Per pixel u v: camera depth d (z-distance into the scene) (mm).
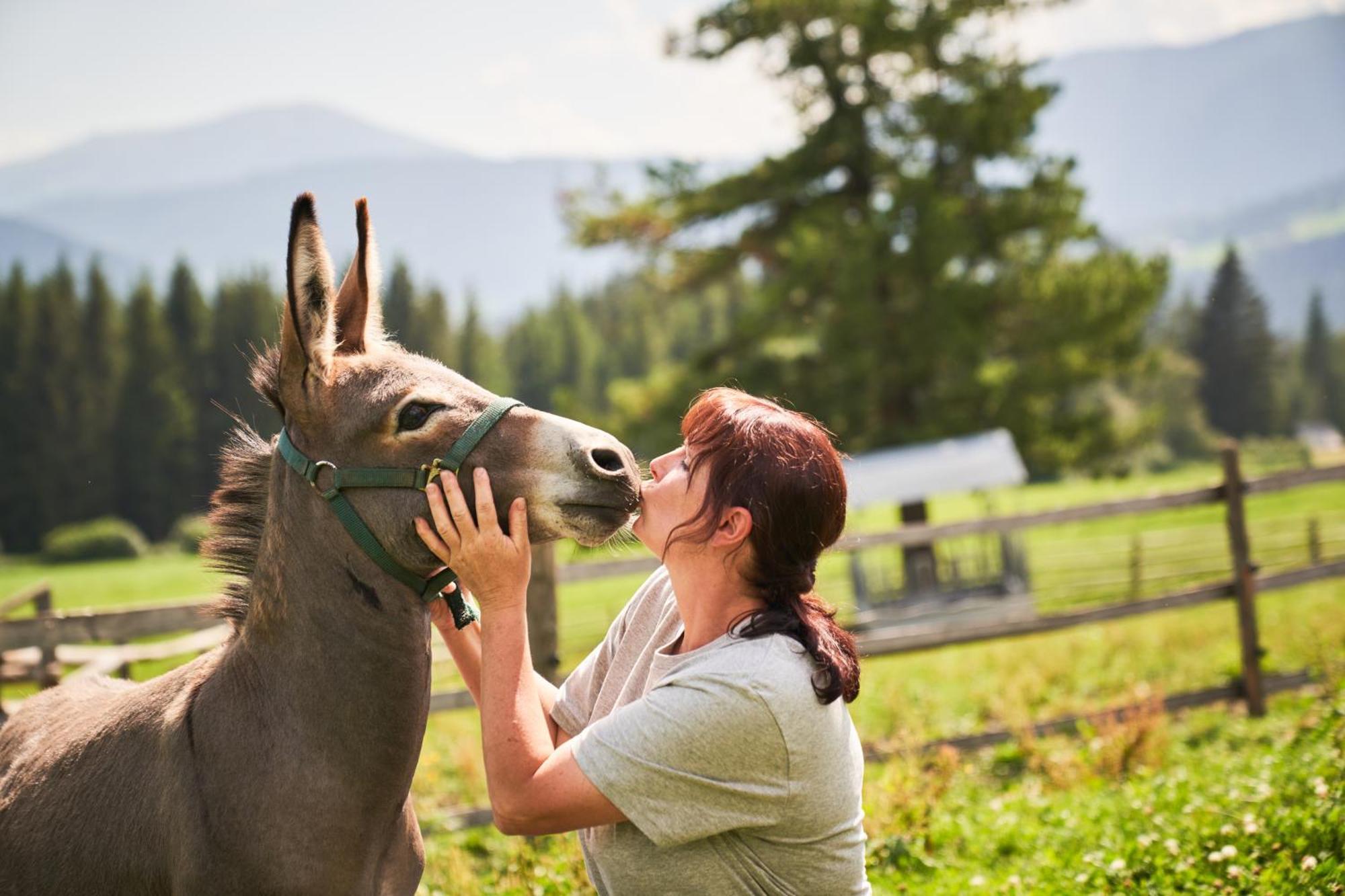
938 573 16250
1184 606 6977
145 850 2316
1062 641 10875
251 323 68688
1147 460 65188
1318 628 8992
